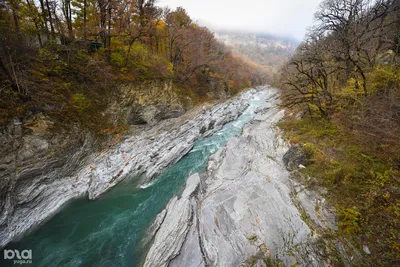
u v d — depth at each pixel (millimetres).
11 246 10320
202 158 19672
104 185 14617
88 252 10398
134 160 17203
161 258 9234
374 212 8547
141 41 27172
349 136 13234
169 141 20969
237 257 8977
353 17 20078
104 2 19297
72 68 17406
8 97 12297
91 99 17875
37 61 15242
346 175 10570
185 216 11172
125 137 19000
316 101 18125
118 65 22203
